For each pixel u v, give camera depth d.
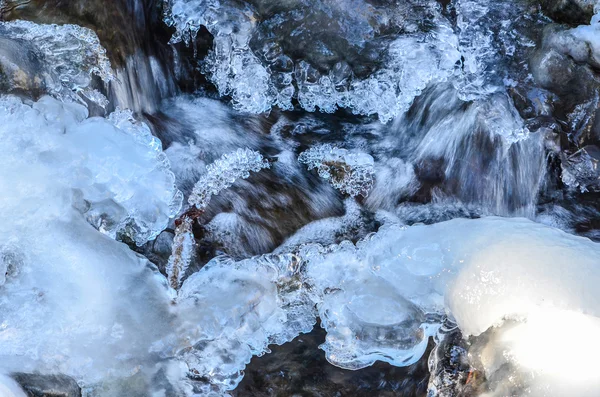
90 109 4.48
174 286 3.79
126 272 3.43
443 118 4.81
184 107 5.16
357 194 4.55
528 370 2.77
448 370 3.18
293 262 3.64
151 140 4.05
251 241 4.14
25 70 3.99
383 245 3.62
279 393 3.36
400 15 4.89
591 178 4.50
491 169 4.64
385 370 3.43
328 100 5.18
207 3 4.92
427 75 4.85
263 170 4.62
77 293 3.28
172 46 5.19
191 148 4.76
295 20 4.91
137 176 3.83
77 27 4.46
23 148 3.52
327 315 3.46
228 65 5.14
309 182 4.59
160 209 3.95
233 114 5.14
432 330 3.43
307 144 4.88
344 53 4.96
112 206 3.70
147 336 3.26
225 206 4.30
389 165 4.74
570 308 2.99
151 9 5.04
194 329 3.31
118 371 3.16
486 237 3.41
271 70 5.09
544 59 4.61
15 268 3.29
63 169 3.56
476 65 4.81
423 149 4.82
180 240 3.97
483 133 4.67
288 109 5.23
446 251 3.46
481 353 3.00
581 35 4.46
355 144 4.89
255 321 3.44
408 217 4.44
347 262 3.61
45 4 4.54
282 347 3.55
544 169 4.61
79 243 3.42
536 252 3.24
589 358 2.72
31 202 3.44
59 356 3.11
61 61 4.34
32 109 3.62
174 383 3.23
